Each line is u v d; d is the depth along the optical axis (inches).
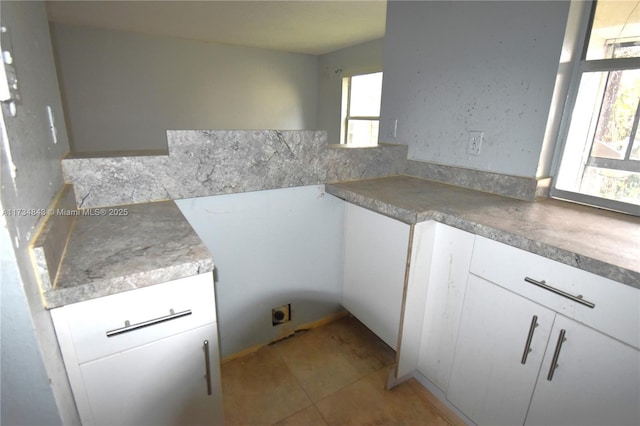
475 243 46.4
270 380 61.7
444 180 70.0
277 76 215.2
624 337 32.9
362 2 113.3
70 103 161.5
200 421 40.5
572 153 56.3
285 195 62.7
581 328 36.1
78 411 32.2
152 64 176.1
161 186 51.0
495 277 44.4
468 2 61.0
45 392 26.3
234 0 111.9
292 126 229.6
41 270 26.4
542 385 40.9
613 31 49.6
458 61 64.5
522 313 41.8
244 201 58.6
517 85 56.4
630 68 47.9
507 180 59.6
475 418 51.0
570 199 56.7
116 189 48.5
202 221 55.6
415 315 55.7
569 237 39.8
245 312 65.3
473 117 63.8
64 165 44.9
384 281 61.1
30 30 36.8
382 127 84.1
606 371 34.8
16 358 24.2
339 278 76.0
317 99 233.5
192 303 35.1
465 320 49.7
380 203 54.6
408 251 51.1
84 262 32.0
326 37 169.5
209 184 54.2
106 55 163.9
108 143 174.9
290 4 115.9
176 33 166.4
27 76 32.8
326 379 62.1
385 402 57.3
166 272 31.7
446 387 55.3
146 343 33.7
